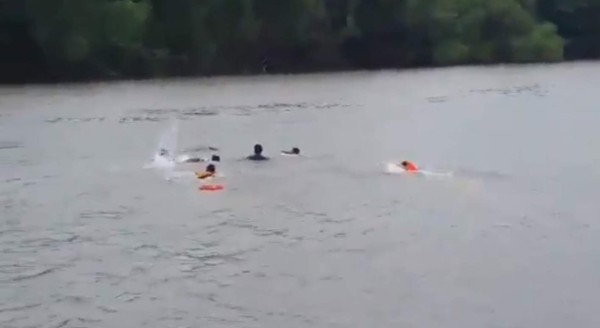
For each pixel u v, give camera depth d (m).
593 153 45.44
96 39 89.50
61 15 87.31
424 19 114.38
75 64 90.62
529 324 21.28
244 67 102.50
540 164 42.00
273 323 21.36
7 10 87.38
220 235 28.78
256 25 99.69
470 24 118.56
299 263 25.80
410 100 75.12
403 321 21.45
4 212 31.92
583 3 133.12
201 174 38.34
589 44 134.12
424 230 29.38
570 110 67.50
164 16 95.81
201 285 23.98
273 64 106.12
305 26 104.06
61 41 87.62
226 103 71.12
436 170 40.25
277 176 38.66
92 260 26.19
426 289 23.58
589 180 37.88
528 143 49.06
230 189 35.75
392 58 114.88
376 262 25.88
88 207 32.66
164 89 83.44
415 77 101.00
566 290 23.52
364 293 23.30
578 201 33.62
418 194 34.97
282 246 27.50
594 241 27.97
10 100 72.19
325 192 35.25
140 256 26.58
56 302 22.86
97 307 22.50
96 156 43.47
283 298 22.98
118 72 93.50
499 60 121.62
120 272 25.11
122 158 42.84
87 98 74.06
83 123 56.62
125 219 30.91
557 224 30.09
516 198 34.25
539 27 125.00
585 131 54.56
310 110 66.38
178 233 28.98
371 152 45.53
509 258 26.23
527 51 122.50
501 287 23.70
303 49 107.88
